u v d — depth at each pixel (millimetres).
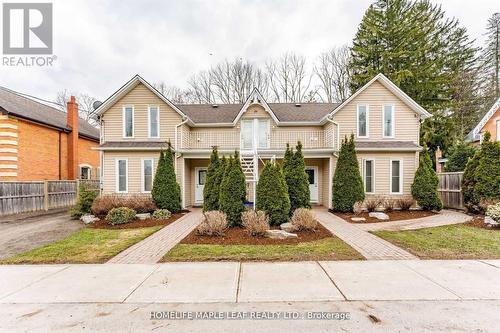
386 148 13648
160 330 3182
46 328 3244
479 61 28484
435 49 24797
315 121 15797
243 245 6844
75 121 19078
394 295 4027
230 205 8820
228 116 16938
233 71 31891
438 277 4715
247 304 3791
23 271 5191
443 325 3227
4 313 3600
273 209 8852
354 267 5254
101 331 3178
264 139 16125
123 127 14836
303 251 6309
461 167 16203
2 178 14273
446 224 9328
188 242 7172
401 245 6789
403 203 12203
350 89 27156
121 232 8641
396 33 23562
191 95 32781
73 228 9422
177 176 14469
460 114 26391
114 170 14492
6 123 14367
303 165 9797
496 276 4754
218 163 9719
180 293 4148
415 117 14469
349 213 11984
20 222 10766
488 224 8781
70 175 18688
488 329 3139
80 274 5008
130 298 4000
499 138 15969
